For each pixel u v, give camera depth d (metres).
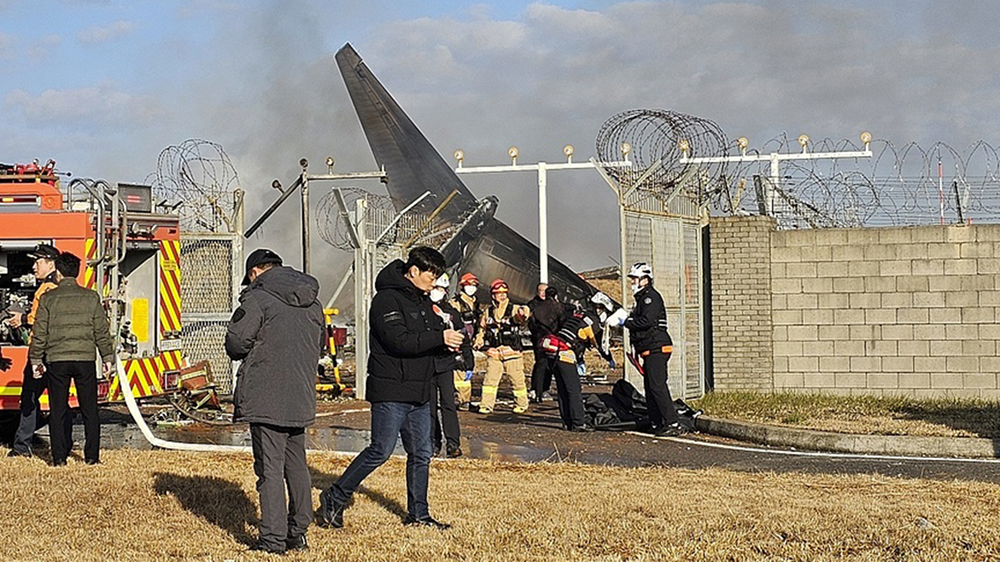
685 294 17.91
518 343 16.98
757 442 13.72
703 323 18.53
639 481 10.22
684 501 9.05
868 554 7.38
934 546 7.61
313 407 7.70
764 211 18.55
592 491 9.55
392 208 20.22
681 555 7.42
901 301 17.83
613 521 8.33
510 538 7.91
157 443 12.49
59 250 12.72
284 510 7.62
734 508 8.73
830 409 15.93
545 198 28.11
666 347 14.30
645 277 14.36
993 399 17.48
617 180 16.53
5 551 7.54
